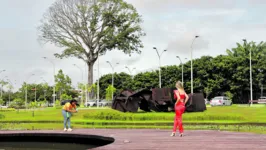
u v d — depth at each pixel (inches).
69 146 596.1
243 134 578.6
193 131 634.2
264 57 3063.5
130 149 409.4
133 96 1196.5
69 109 668.1
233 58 3041.3
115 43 2760.8
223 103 2269.9
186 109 1147.3
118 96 1221.7
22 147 593.3
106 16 2659.9
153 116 1068.5
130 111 1190.3
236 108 1427.2
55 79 2847.0
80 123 1025.5
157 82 3312.0
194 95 1168.8
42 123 1039.6
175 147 422.9
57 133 616.4
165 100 1172.5
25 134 621.6
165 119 1056.2
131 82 3538.4
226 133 596.1
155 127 848.9
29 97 4414.4
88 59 2765.7
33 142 624.1
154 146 433.1
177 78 3208.7
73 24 2674.7
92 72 2805.1
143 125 925.2
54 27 2706.7
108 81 3983.8
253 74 2940.5
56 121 1071.6
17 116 1362.0
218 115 1034.7
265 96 3161.9
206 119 1032.8
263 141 480.4
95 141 597.3
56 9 2694.4
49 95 4416.8
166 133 601.6
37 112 1704.0
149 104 1202.6
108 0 2664.9
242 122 948.6
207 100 3095.5
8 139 623.8
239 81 2967.5
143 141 485.7
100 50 2785.4
